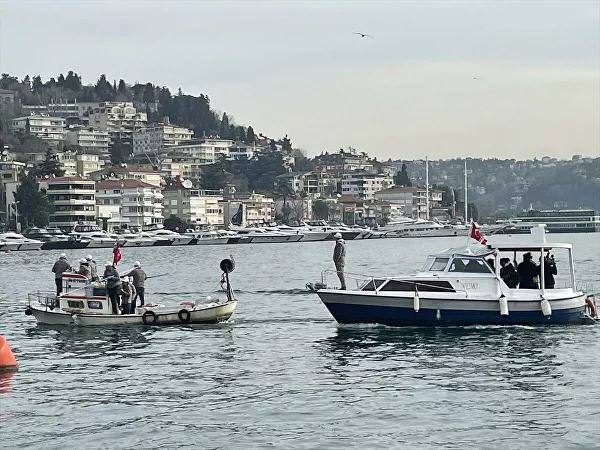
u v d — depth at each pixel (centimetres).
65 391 3161
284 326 4650
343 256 4544
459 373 3356
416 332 4238
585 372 3344
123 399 3036
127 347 4041
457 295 4312
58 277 5166
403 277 4416
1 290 8119
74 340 4262
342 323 4425
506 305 4284
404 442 2536
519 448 2478
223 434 2627
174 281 8875
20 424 2741
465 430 2638
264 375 3394
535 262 4403
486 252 4394
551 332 4172
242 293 7044
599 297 5881
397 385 3180
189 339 4247
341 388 3153
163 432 2652
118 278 4722
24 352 3962
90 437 2609
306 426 2694
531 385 3152
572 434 2586
